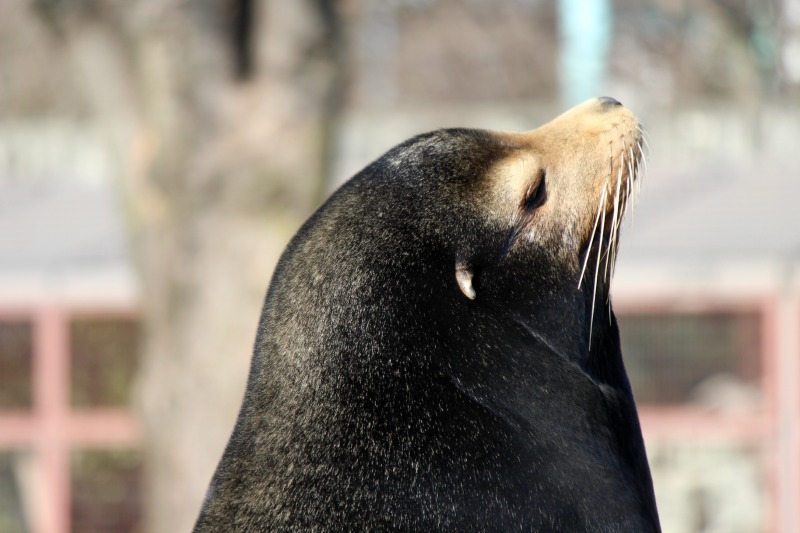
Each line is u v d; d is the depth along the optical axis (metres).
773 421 59.22
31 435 61.97
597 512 15.95
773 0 72.56
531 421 16.30
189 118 39.72
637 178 18.92
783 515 58.31
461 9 76.06
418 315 16.28
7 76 57.69
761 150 76.94
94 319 64.56
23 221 71.25
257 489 15.43
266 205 39.62
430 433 15.64
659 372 62.00
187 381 40.19
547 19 80.94
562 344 17.39
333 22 40.19
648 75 80.88
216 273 39.84
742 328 61.38
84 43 40.88
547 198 18.03
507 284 17.28
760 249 61.12
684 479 59.09
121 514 62.44
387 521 15.04
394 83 91.88
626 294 62.12
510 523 15.38
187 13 39.41
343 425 15.52
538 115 75.50
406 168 17.41
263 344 16.38
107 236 67.75
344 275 16.28
